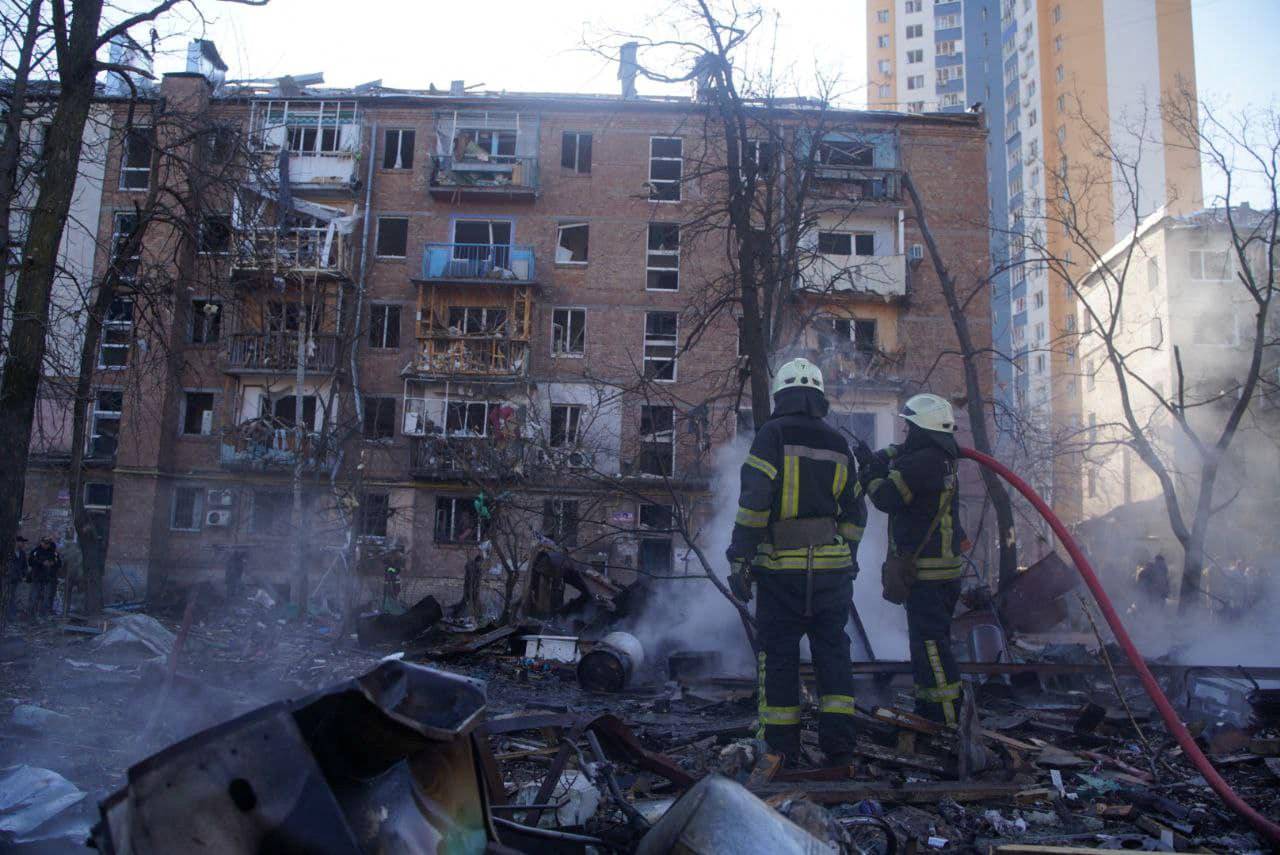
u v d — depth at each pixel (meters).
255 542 27.62
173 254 15.19
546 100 28.97
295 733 1.76
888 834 3.10
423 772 2.10
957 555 5.09
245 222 14.81
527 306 28.23
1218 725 5.59
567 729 3.72
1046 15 60.91
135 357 16.03
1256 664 9.12
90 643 10.98
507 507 17.08
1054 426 23.72
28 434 8.77
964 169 28.16
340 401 27.97
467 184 28.73
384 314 29.41
